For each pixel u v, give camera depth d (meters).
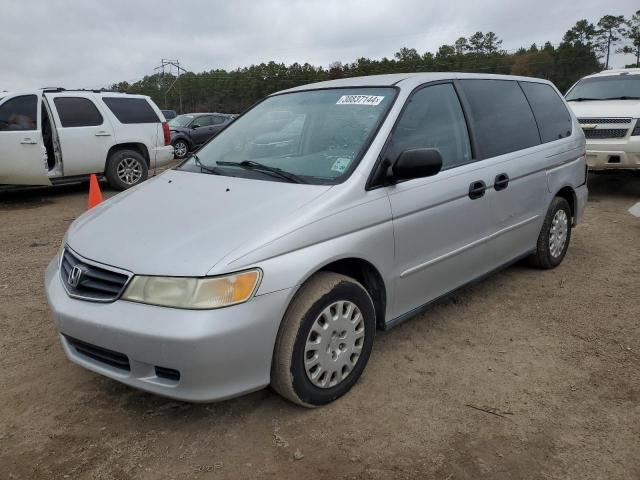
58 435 2.83
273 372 2.80
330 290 2.88
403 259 3.34
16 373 3.45
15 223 7.91
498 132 4.28
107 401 3.12
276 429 2.84
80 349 2.87
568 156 5.07
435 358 3.56
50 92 9.65
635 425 2.85
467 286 4.04
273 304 2.64
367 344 3.20
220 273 2.52
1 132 8.93
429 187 3.48
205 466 2.58
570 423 2.87
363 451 2.67
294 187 3.11
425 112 3.69
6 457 2.67
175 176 3.72
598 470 2.53
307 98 3.99
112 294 2.70
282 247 2.70
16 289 4.96
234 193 3.17
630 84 9.16
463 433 2.80
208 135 19.42
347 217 2.98
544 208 4.79
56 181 9.73
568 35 80.06
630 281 4.92
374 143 3.28
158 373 2.63
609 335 3.87
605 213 7.63
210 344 2.48
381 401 3.08
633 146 8.08
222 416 2.96
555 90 5.37
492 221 4.07
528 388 3.21
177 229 2.86
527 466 2.56
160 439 2.78
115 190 10.68
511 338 3.84
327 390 2.99
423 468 2.55
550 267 5.18
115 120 10.29
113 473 2.55
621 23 78.50
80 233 3.14
